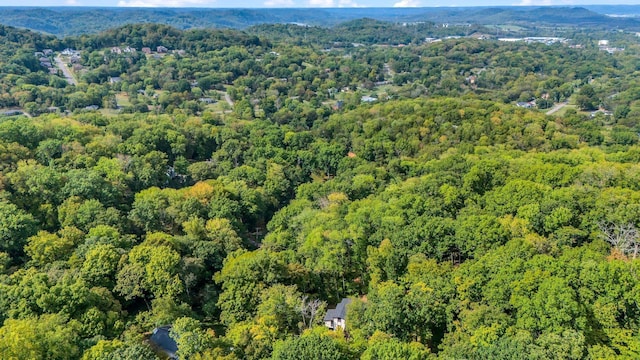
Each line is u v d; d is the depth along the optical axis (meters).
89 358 47.44
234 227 91.62
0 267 68.50
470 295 55.59
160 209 91.44
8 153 102.06
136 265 66.81
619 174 88.31
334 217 84.06
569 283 52.00
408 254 69.69
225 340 53.34
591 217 71.31
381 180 113.81
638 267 52.22
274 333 53.97
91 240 73.50
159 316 59.34
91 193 91.88
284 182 120.44
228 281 66.50
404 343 48.44
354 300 60.78
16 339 46.69
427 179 96.56
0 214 76.69
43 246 72.62
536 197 79.44
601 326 48.91
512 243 63.47
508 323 50.12
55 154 110.94
